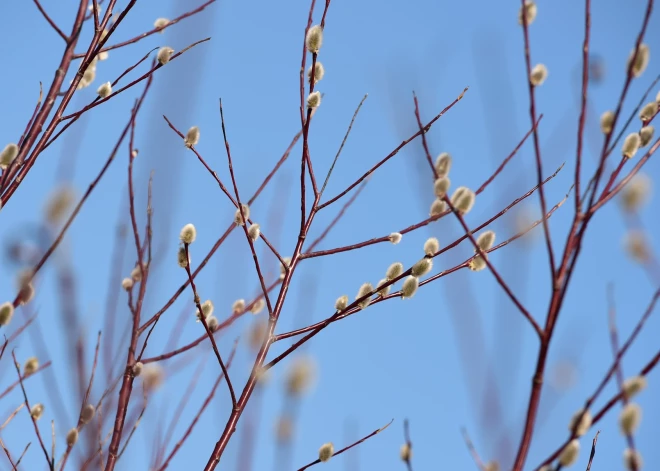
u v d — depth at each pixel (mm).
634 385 2857
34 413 4957
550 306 3238
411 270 4457
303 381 4176
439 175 3801
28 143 4570
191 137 4770
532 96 3529
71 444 4398
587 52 3488
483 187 4414
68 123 4785
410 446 3842
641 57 3266
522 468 2986
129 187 4867
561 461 2938
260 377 4410
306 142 4746
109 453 4332
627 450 2736
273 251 4891
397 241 4762
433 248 4488
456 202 3787
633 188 3240
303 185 4840
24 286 4367
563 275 3312
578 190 3408
